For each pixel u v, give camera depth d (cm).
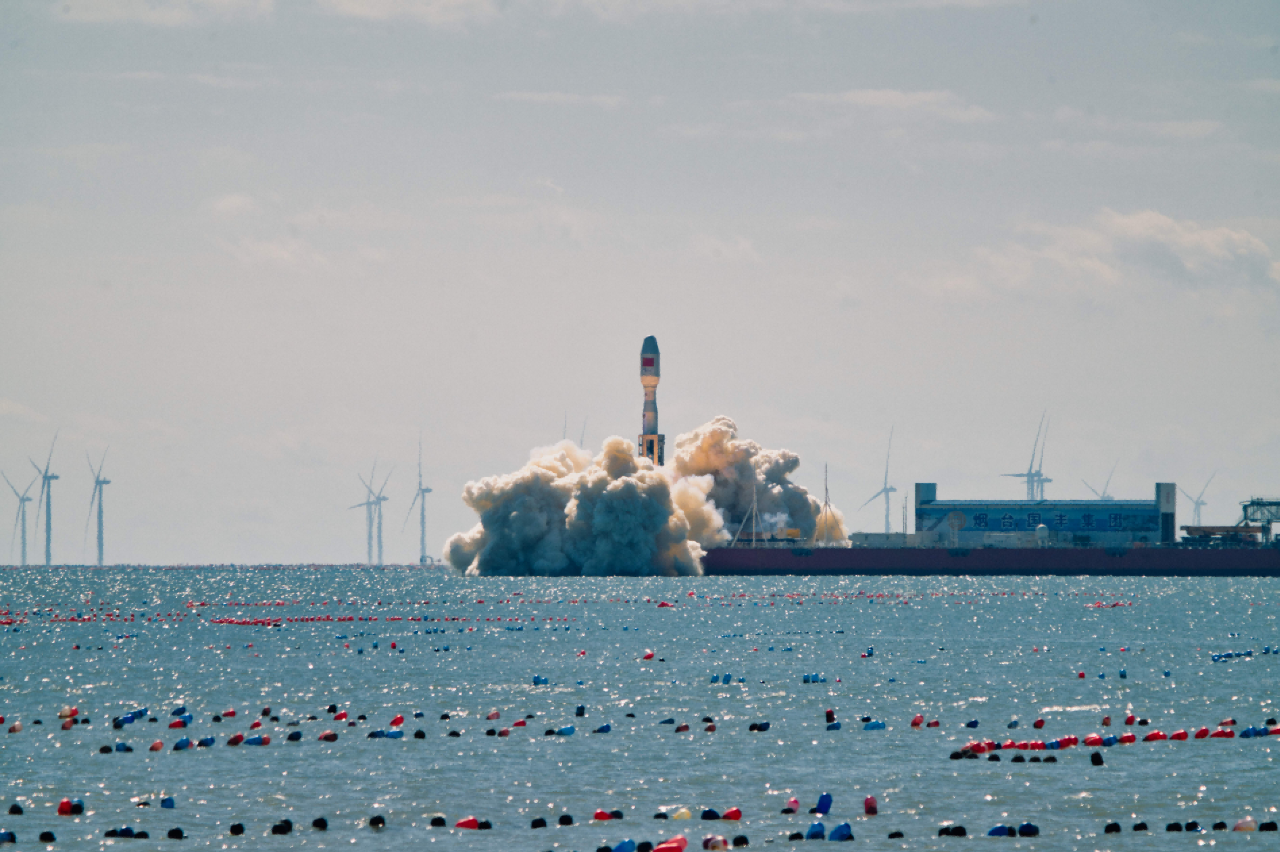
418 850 18675
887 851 18700
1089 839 19188
